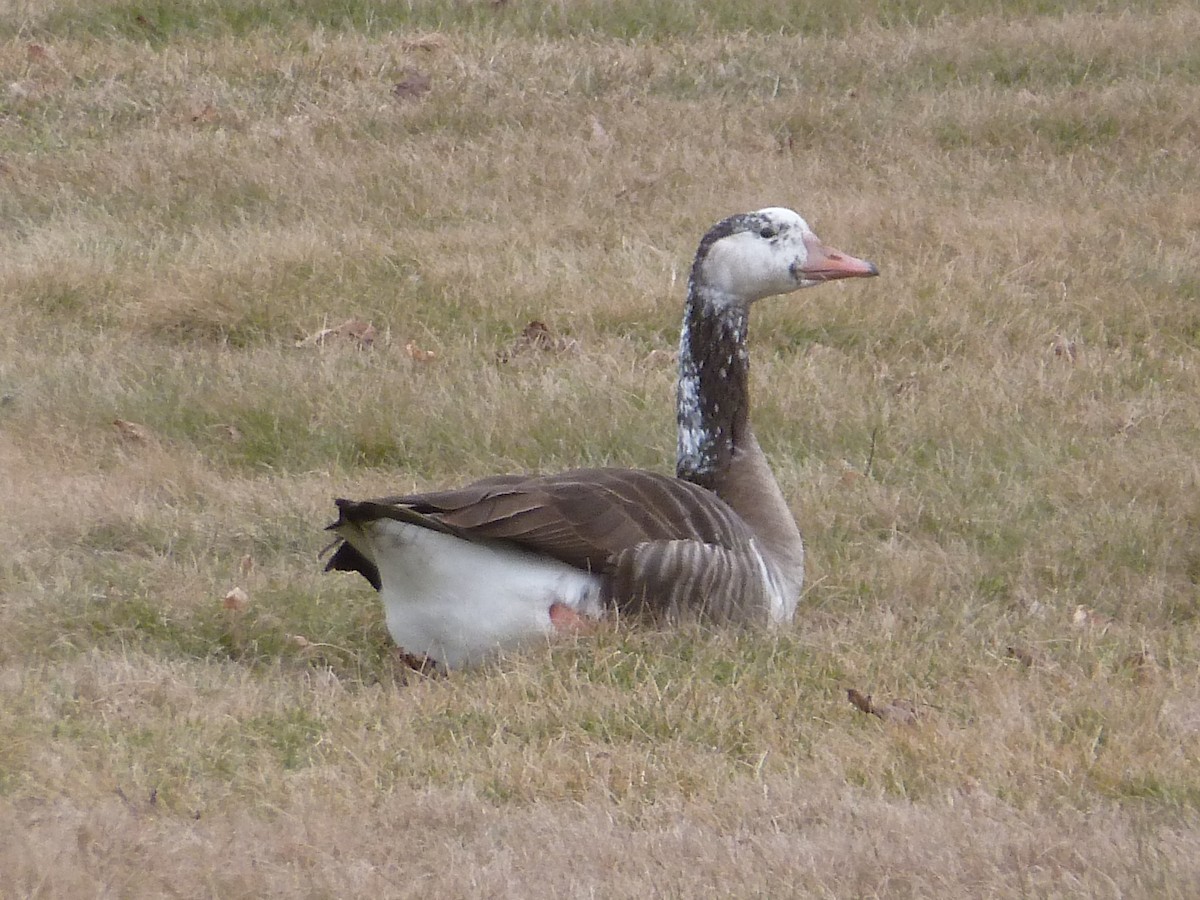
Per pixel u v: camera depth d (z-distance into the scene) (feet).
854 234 56.49
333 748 26.66
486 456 41.37
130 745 26.25
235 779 25.43
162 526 36.91
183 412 43.19
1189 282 53.11
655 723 27.61
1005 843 23.32
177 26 73.51
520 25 74.74
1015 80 72.33
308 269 52.34
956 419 43.70
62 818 23.21
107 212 58.29
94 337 48.06
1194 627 33.86
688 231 57.11
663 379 45.68
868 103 68.90
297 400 43.57
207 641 31.73
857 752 26.76
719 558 30.55
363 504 27.63
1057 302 51.93
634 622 30.19
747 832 23.85
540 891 21.93
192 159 61.77
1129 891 21.89
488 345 48.11
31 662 30.30
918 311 50.37
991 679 29.86
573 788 25.52
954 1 79.56
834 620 33.40
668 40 74.23
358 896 21.66
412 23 74.54
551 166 61.98
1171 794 25.31
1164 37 75.05
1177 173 62.80
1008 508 39.06
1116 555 36.78
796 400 44.68
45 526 36.58
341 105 67.00
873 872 22.50
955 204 59.57
